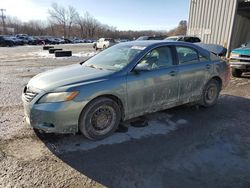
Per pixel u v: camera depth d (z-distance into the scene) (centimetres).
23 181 258
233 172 284
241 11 1529
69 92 318
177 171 284
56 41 5175
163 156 317
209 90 511
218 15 1466
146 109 402
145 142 354
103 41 2802
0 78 824
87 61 451
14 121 417
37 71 1013
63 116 318
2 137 356
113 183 260
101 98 347
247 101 579
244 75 952
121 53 418
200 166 295
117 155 317
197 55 479
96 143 348
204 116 467
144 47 405
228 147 345
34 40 4509
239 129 409
